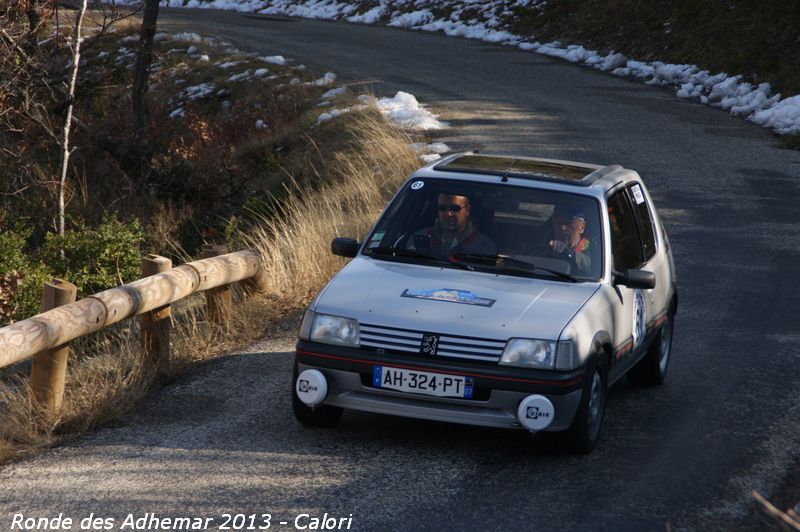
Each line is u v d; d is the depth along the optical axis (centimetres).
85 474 2212
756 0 11756
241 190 8375
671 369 3192
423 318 2259
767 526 1952
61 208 6078
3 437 2453
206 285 3275
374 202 5472
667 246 3198
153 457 2309
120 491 2105
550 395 2178
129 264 5047
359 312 2295
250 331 3494
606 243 2544
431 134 8319
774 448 2444
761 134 8619
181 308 4006
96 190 8388
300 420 2467
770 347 3447
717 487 2169
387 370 2228
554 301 2341
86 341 3709
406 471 2214
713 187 6550
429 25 16825
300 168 8119
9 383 3123
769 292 4244
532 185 2627
